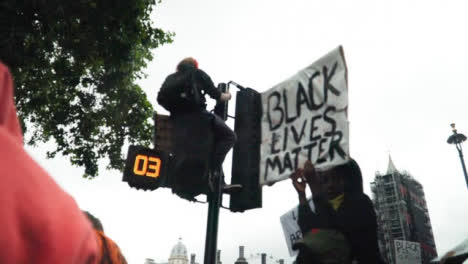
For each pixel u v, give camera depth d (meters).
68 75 9.91
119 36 9.06
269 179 3.54
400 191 78.50
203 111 3.31
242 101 3.89
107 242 1.65
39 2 7.29
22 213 0.36
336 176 2.98
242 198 3.44
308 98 3.57
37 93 10.24
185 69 3.45
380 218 73.50
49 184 0.41
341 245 2.44
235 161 3.66
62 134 11.57
